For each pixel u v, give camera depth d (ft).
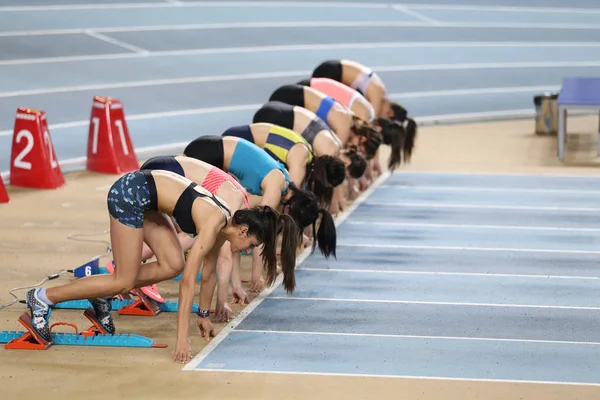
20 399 40.75
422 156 97.04
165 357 45.52
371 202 78.38
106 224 70.54
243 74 126.62
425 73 136.36
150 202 44.32
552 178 87.56
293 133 59.11
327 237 52.13
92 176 85.87
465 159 95.66
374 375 43.50
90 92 112.88
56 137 96.48
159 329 49.70
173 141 96.73
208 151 53.93
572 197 80.23
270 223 44.50
